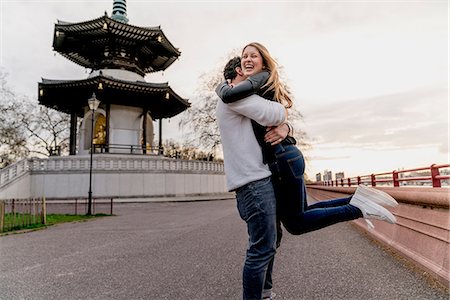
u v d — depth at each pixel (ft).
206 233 27.27
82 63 120.06
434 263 12.51
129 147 104.42
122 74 106.22
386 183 27.71
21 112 148.97
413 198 14.87
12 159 151.53
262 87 6.88
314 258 16.42
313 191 115.24
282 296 10.54
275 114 6.48
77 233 29.71
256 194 6.69
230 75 7.94
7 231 31.01
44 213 37.88
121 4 126.93
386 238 19.42
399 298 10.11
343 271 13.56
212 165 112.98
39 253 19.99
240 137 6.95
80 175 85.35
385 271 13.33
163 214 49.57
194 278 13.01
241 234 26.12
